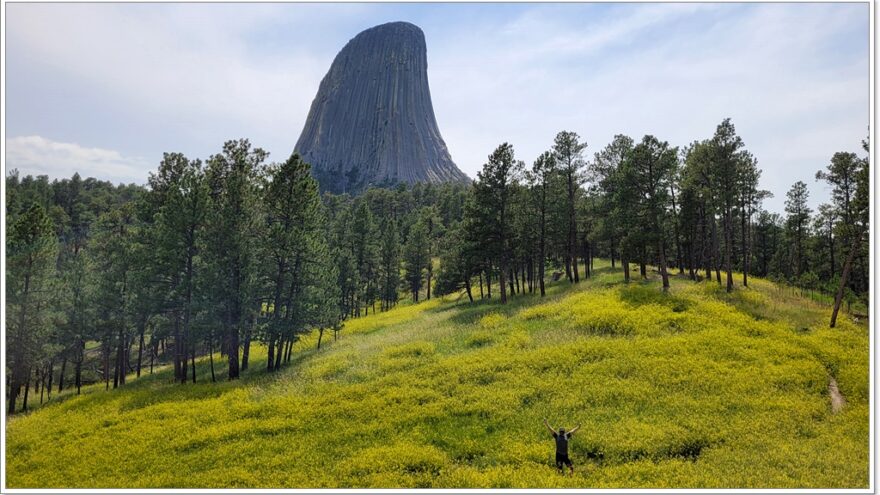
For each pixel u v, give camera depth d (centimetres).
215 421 2238
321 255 3606
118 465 1805
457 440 1855
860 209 3116
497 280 6594
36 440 2166
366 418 2120
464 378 2492
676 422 1858
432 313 5088
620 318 3206
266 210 3550
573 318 3400
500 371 2545
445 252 6856
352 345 3756
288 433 2022
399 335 3788
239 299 3334
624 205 4238
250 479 1609
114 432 2183
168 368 4619
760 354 2547
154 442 2012
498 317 3816
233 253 3300
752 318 3222
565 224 4841
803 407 1966
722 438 1739
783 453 1600
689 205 4841
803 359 2508
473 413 2089
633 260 5228
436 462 1677
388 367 2822
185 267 3475
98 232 4678
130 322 3766
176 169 3775
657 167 4044
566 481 1473
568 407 2055
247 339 3534
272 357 3369
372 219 8219
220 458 1816
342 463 1700
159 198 3762
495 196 4541
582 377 2330
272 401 2452
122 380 3875
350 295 6756
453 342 3278
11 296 3112
